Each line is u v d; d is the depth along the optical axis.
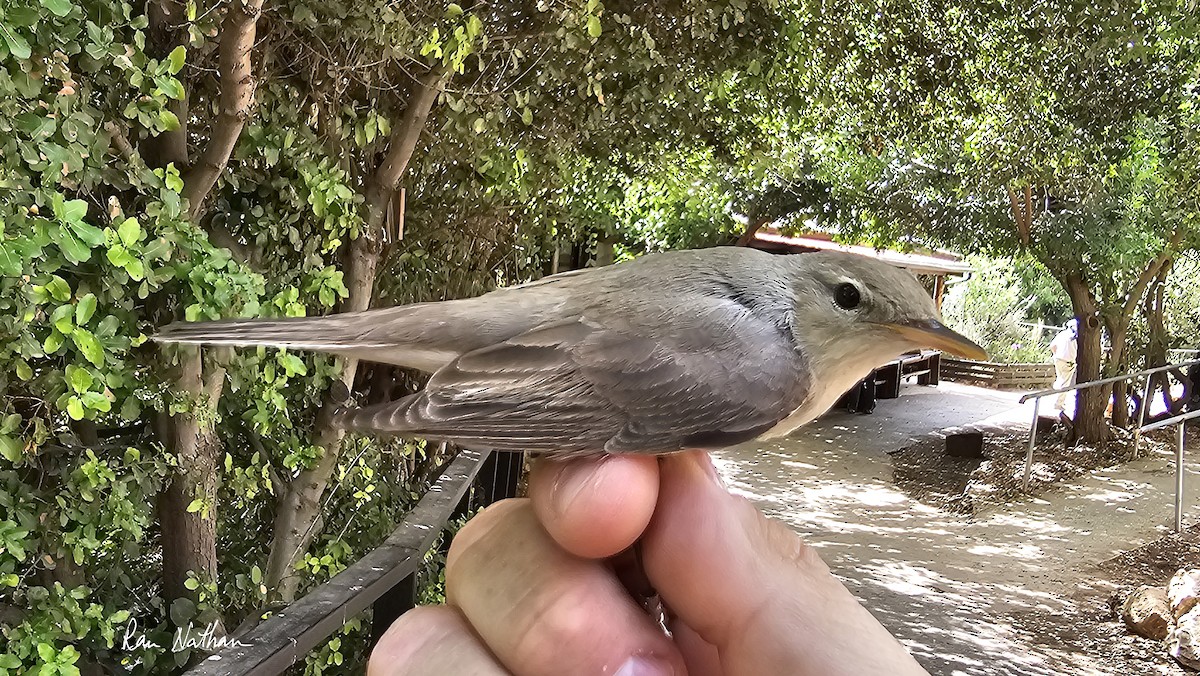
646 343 0.14
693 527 0.13
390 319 0.15
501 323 0.15
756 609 0.12
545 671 0.12
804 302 0.16
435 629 0.13
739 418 0.14
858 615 0.12
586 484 0.12
